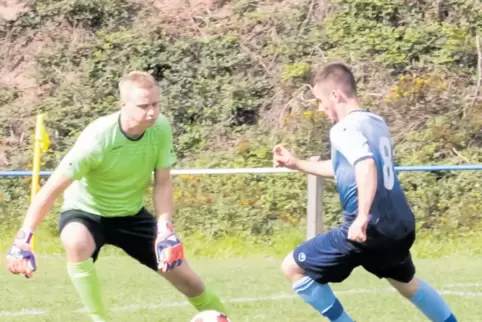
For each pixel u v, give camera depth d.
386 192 12.01
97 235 12.87
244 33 40.78
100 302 12.91
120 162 12.46
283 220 31.81
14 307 18.30
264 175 33.28
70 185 12.85
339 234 12.30
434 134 35.69
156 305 18.42
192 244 30.12
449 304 18.34
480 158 34.69
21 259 12.02
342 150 11.80
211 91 38.91
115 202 12.82
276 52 39.69
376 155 11.96
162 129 12.76
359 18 39.59
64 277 22.83
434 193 32.31
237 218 31.67
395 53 38.28
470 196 32.22
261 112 38.31
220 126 37.97
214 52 39.94
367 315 17.20
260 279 22.28
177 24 41.47
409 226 12.23
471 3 39.03
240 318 16.89
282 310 17.73
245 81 39.09
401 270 12.73
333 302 12.78
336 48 39.22
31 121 39.72
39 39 42.78
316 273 12.53
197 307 13.56
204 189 33.00
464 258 27.42
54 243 30.02
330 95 12.37
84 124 39.06
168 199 12.93
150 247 13.17
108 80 40.12
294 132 36.53
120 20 42.38
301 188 32.50
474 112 36.41
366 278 22.39
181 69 39.62
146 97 12.03
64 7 42.88
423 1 39.66
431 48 38.28
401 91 36.97
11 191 35.41
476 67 37.84
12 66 42.47
